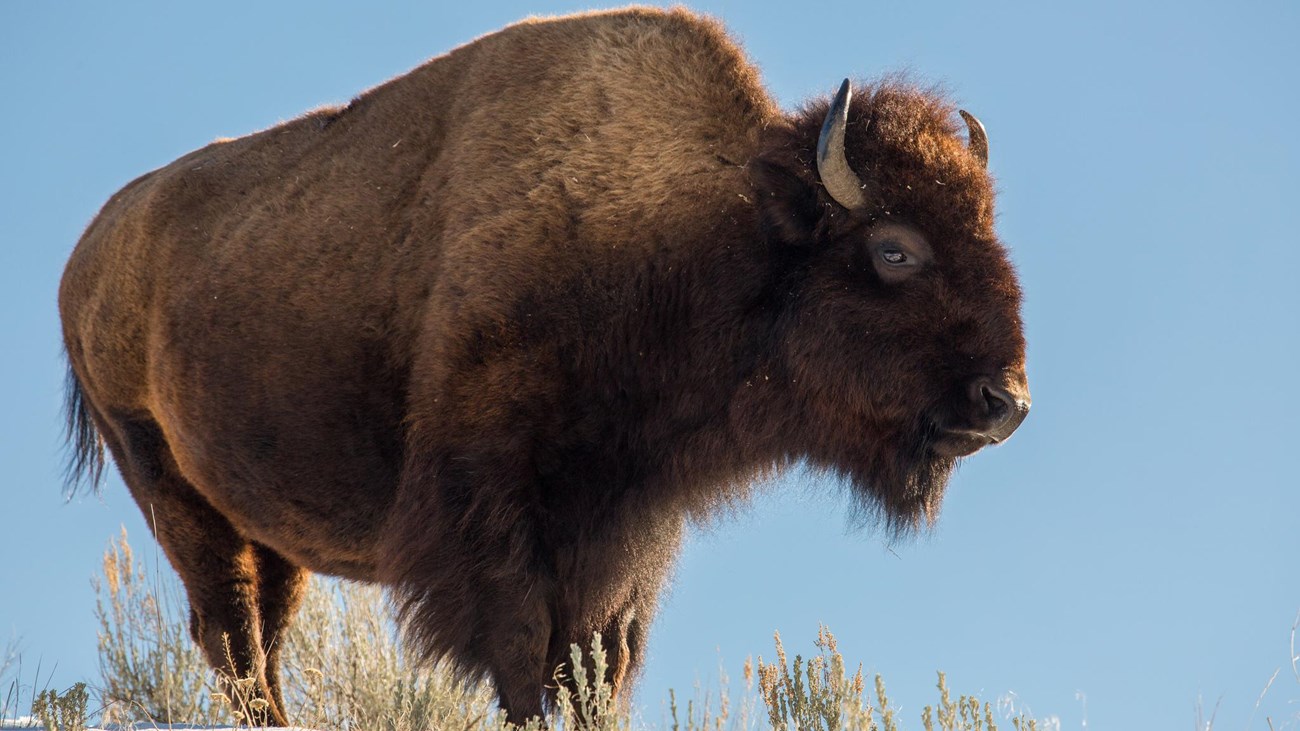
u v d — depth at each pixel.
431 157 24.02
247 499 25.86
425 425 21.66
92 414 30.47
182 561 27.89
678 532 23.44
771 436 22.70
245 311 25.36
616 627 22.14
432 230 23.25
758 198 22.23
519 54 23.84
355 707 24.31
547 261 21.86
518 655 20.42
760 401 22.56
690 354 22.38
